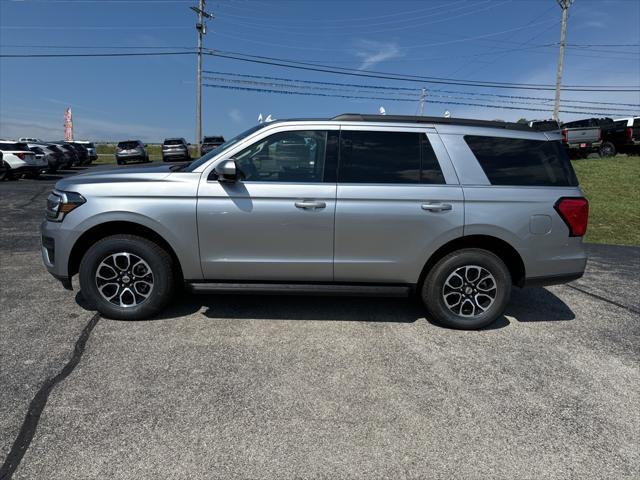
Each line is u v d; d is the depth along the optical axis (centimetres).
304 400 304
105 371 334
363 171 412
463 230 408
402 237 408
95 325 414
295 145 415
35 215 1023
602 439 272
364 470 242
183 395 306
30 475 231
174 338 391
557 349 392
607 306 506
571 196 420
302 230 405
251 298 494
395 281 419
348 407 298
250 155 414
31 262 625
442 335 415
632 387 332
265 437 266
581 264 426
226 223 405
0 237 788
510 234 411
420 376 340
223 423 278
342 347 384
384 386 325
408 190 407
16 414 280
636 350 393
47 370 333
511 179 420
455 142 421
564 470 246
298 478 235
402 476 239
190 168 426
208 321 430
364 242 408
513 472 244
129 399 299
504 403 308
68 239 409
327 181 409
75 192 410
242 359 358
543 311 487
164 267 416
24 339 383
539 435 275
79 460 243
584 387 330
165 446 256
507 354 380
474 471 244
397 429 277
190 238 407
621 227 999
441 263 416
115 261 416
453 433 275
